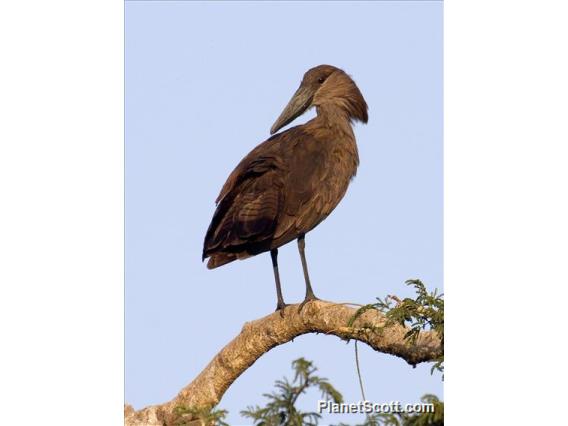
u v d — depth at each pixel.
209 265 12.84
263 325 10.88
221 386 11.00
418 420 7.93
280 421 7.44
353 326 9.95
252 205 12.48
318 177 13.14
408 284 9.23
